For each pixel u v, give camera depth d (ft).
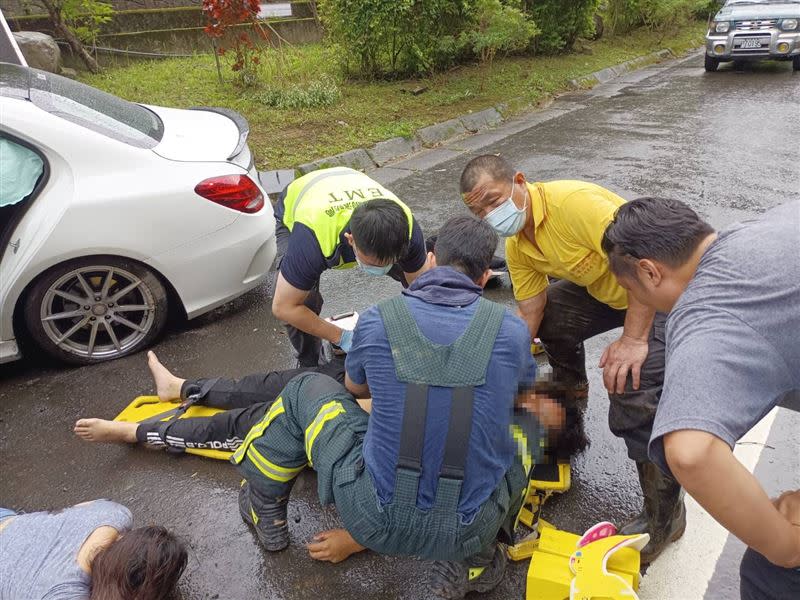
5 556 5.92
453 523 5.96
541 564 6.96
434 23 29.48
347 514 6.29
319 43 37.76
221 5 25.57
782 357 4.14
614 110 28.71
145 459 9.47
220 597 7.38
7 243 10.55
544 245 8.04
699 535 7.73
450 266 6.63
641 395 6.76
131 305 11.64
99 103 12.16
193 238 11.50
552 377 7.85
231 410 9.36
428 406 5.83
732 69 37.83
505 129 26.17
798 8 36.06
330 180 8.89
